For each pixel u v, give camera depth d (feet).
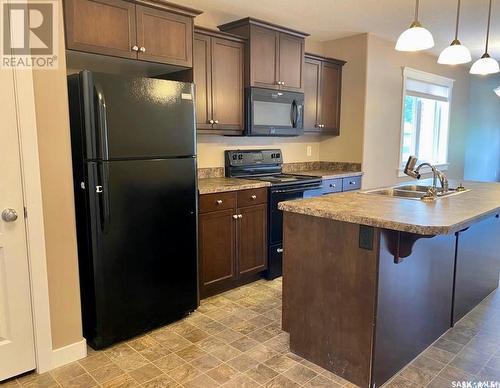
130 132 7.62
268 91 12.07
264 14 12.17
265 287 11.12
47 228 6.88
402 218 6.04
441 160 20.40
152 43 8.73
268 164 13.79
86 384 6.63
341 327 6.72
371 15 12.37
